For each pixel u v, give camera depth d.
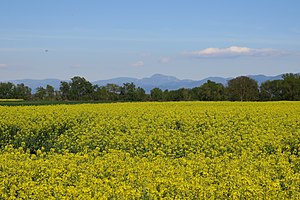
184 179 11.14
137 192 9.90
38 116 26.44
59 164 13.11
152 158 15.62
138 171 12.04
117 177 11.48
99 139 19.92
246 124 23.61
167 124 23.78
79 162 13.98
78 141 19.86
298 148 18.52
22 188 10.52
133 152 17.52
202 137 19.61
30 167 12.72
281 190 10.59
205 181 11.08
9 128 23.53
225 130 22.14
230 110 30.34
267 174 11.95
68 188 10.05
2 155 14.91
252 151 16.61
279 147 17.30
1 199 9.95
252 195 9.84
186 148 18.30
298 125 23.44
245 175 11.54
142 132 20.81
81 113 28.19
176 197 9.64
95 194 9.59
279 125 23.14
